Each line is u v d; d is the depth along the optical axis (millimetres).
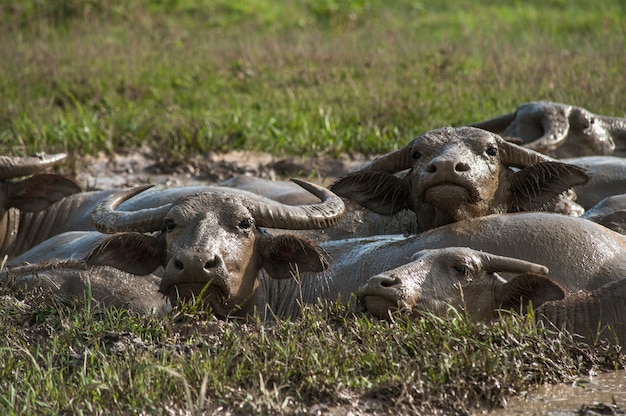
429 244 27141
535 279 23328
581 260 26047
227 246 23391
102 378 19953
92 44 72500
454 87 56438
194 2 91312
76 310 24375
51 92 58938
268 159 48062
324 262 24797
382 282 22750
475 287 23766
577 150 44750
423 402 19531
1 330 22828
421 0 100375
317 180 43688
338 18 90062
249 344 21578
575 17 89375
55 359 21594
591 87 53469
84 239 30344
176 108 56531
